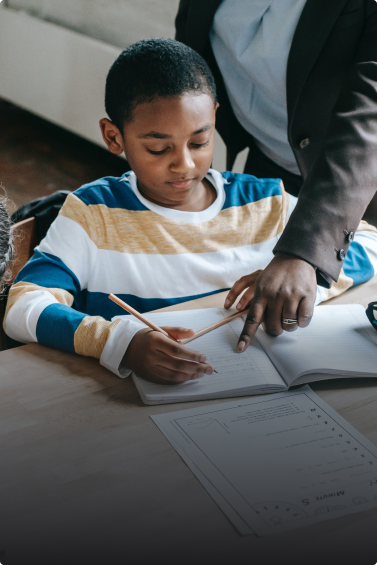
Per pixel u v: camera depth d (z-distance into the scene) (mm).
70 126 3559
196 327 925
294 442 679
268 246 1249
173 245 1164
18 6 3738
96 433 693
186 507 582
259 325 922
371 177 975
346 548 536
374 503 588
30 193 3176
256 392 780
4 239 768
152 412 737
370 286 1124
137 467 637
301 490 604
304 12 1188
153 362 777
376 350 875
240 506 581
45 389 781
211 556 527
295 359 821
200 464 641
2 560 519
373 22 1151
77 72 3322
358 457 655
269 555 528
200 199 1212
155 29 3039
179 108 970
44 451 660
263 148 1558
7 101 4246
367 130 1000
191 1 1374
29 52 3611
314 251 904
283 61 1277
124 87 992
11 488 603
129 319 920
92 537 546
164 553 530
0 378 803
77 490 602
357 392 790
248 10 1301
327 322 946
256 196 1262
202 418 723
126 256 1141
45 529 554
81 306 1164
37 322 899
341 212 934
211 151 1063
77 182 3314
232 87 1441
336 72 1218
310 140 1294
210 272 1189
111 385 795
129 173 1230
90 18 3326
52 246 1070
